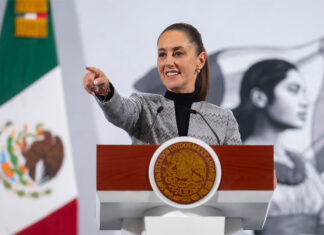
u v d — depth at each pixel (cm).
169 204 487
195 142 496
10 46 1102
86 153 1073
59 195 1060
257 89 1098
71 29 1107
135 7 1113
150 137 639
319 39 1116
